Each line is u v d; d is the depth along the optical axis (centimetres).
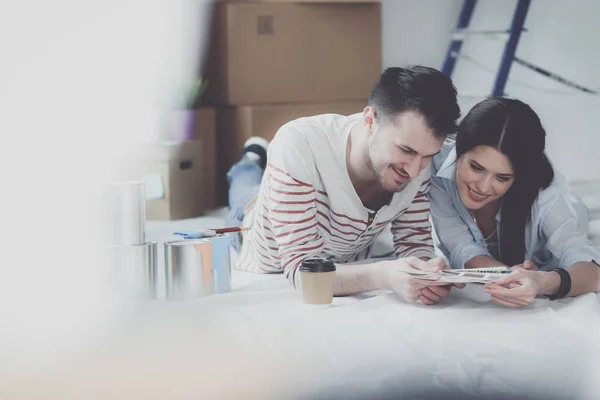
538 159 221
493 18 446
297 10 429
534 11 439
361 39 441
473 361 170
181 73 441
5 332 196
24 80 427
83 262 247
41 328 200
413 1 460
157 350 181
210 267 229
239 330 193
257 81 427
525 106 218
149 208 392
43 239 290
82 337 192
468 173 222
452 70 451
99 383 162
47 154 401
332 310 209
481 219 241
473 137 218
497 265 229
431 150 202
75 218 320
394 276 211
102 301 223
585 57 440
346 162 217
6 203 334
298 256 219
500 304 214
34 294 227
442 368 167
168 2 438
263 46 426
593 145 444
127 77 434
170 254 227
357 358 173
